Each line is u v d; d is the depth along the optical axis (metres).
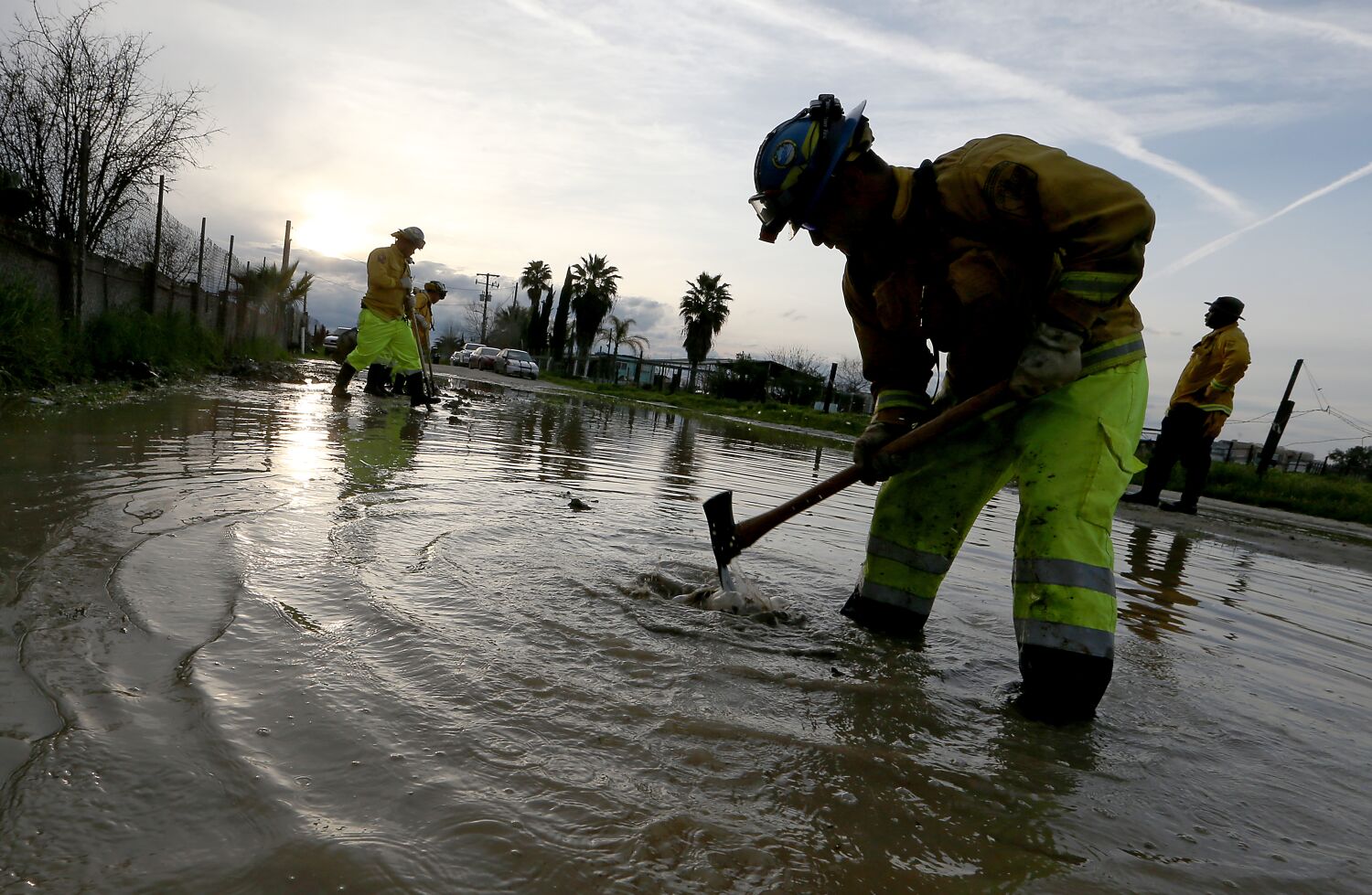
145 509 2.93
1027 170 2.08
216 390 9.33
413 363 10.02
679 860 1.24
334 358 33.81
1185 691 2.37
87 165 9.45
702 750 1.61
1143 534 6.14
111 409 6.14
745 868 1.25
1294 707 2.33
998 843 1.41
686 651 2.18
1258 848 1.49
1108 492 2.18
